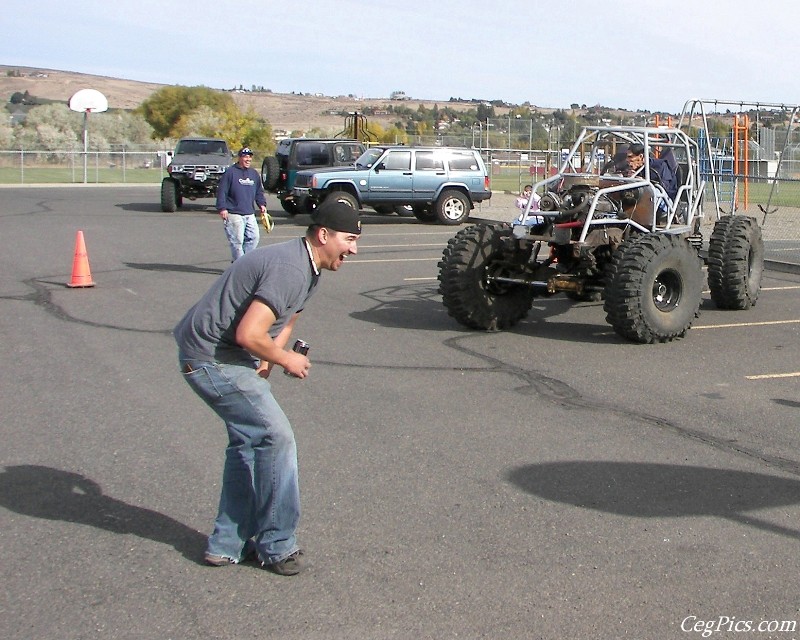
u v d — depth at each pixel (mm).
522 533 5156
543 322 11289
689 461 6344
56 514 5371
